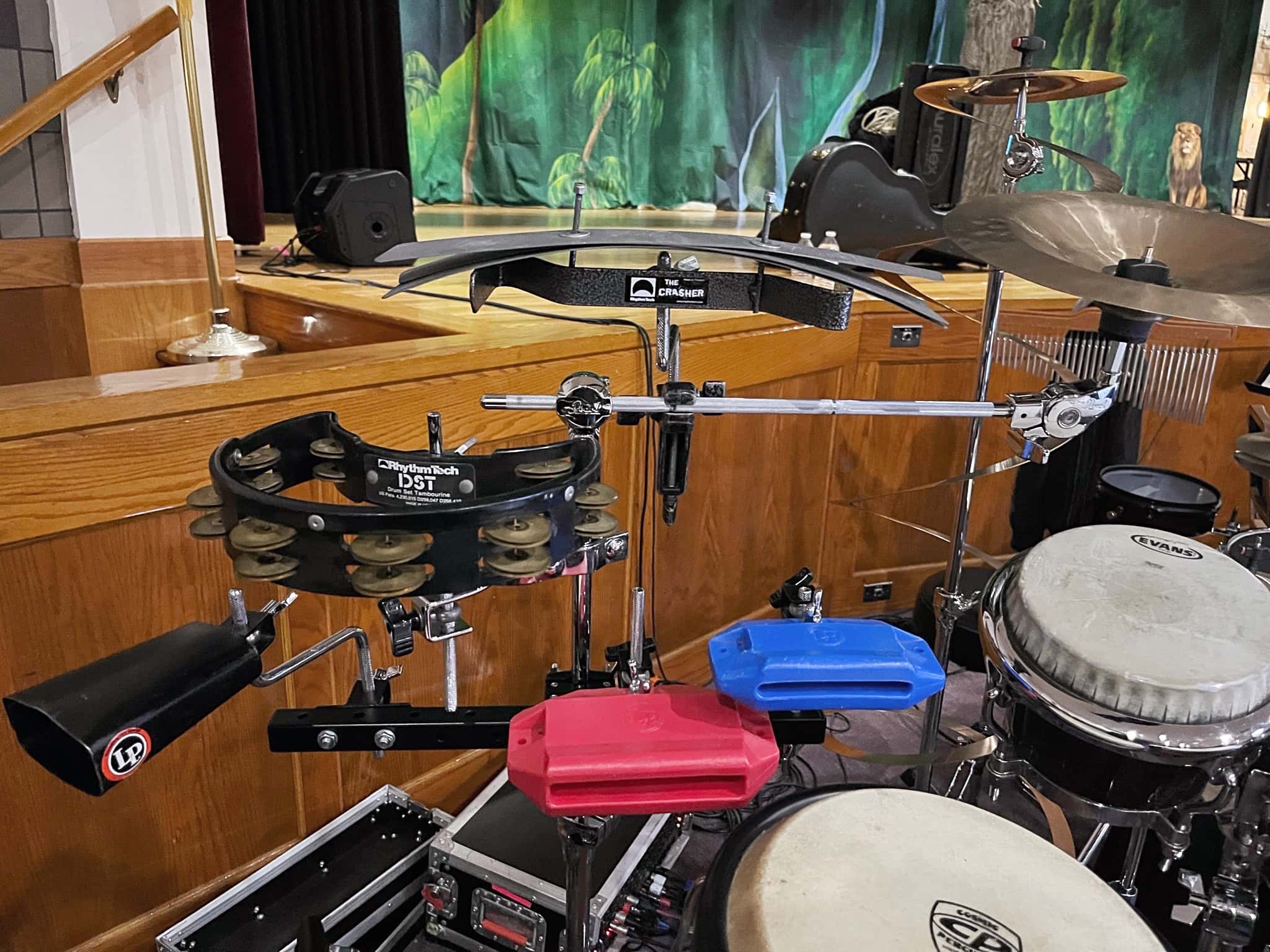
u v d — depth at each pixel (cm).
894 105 294
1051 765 101
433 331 168
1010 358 215
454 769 172
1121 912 69
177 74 206
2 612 110
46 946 125
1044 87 168
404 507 69
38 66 192
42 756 68
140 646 76
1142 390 219
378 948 140
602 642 189
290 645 139
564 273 88
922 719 205
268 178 383
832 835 76
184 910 137
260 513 69
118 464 112
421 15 472
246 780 141
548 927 134
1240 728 87
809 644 85
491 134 506
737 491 207
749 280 90
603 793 77
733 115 563
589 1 506
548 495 73
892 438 234
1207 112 621
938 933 65
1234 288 114
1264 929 117
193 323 220
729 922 68
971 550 162
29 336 202
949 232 123
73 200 200
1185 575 107
